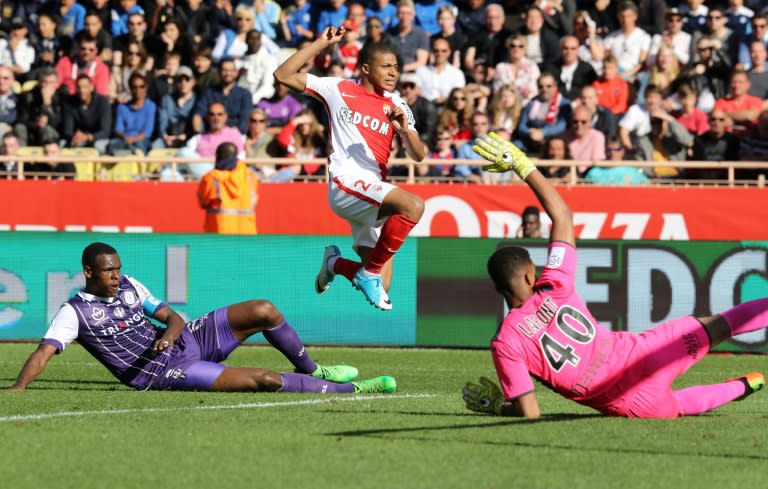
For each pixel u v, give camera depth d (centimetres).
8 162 5547
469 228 5088
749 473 1809
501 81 6169
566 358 2203
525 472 1798
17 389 2877
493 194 5075
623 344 2250
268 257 4859
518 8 6775
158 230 5144
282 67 2858
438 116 5825
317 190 5094
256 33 6366
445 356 4503
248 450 1978
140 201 5144
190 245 4853
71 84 6425
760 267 4744
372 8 6712
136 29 6581
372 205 2797
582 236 5072
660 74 6169
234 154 5009
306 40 6706
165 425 2258
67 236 4856
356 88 2888
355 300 4838
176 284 4853
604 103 6056
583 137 5647
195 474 1786
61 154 5922
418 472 1795
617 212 5062
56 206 5138
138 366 2942
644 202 5056
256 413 2461
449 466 1842
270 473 1791
